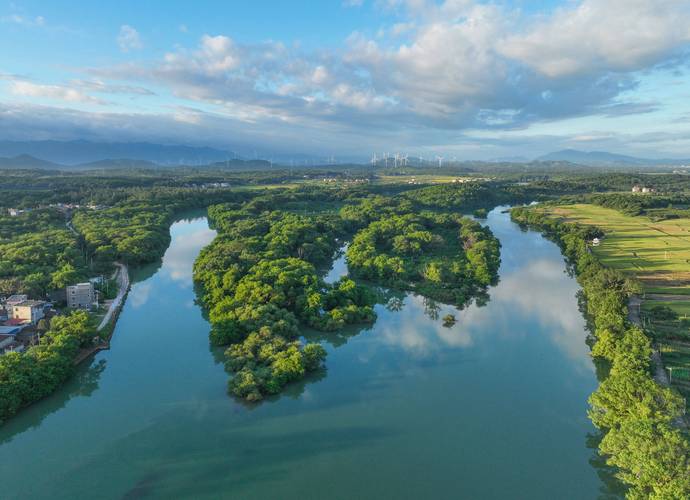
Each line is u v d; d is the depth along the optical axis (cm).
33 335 13050
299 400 10881
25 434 9638
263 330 12988
